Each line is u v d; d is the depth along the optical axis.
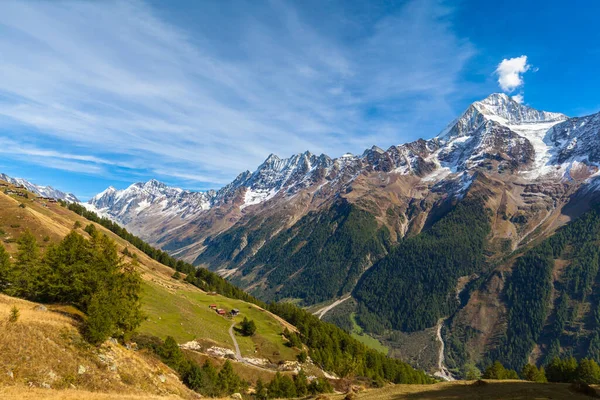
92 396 37.34
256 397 91.62
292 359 134.25
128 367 51.34
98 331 48.88
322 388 100.50
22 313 47.19
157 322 113.38
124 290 62.50
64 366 41.84
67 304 59.53
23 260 88.06
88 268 59.66
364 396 47.72
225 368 87.56
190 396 57.97
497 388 43.00
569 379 127.75
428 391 45.09
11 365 37.50
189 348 106.75
